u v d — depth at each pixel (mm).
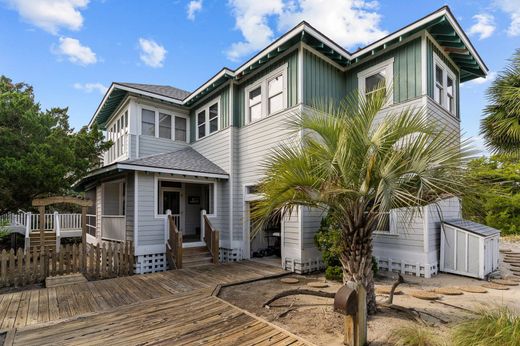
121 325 4250
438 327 4027
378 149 3783
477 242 7305
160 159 10148
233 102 10469
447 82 9039
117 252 8258
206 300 5379
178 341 3744
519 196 14109
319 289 6266
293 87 8438
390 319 4316
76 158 9586
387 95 4383
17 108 8562
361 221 4250
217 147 11078
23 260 7500
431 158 3635
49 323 4320
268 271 7957
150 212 9156
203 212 10203
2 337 3941
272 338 3789
